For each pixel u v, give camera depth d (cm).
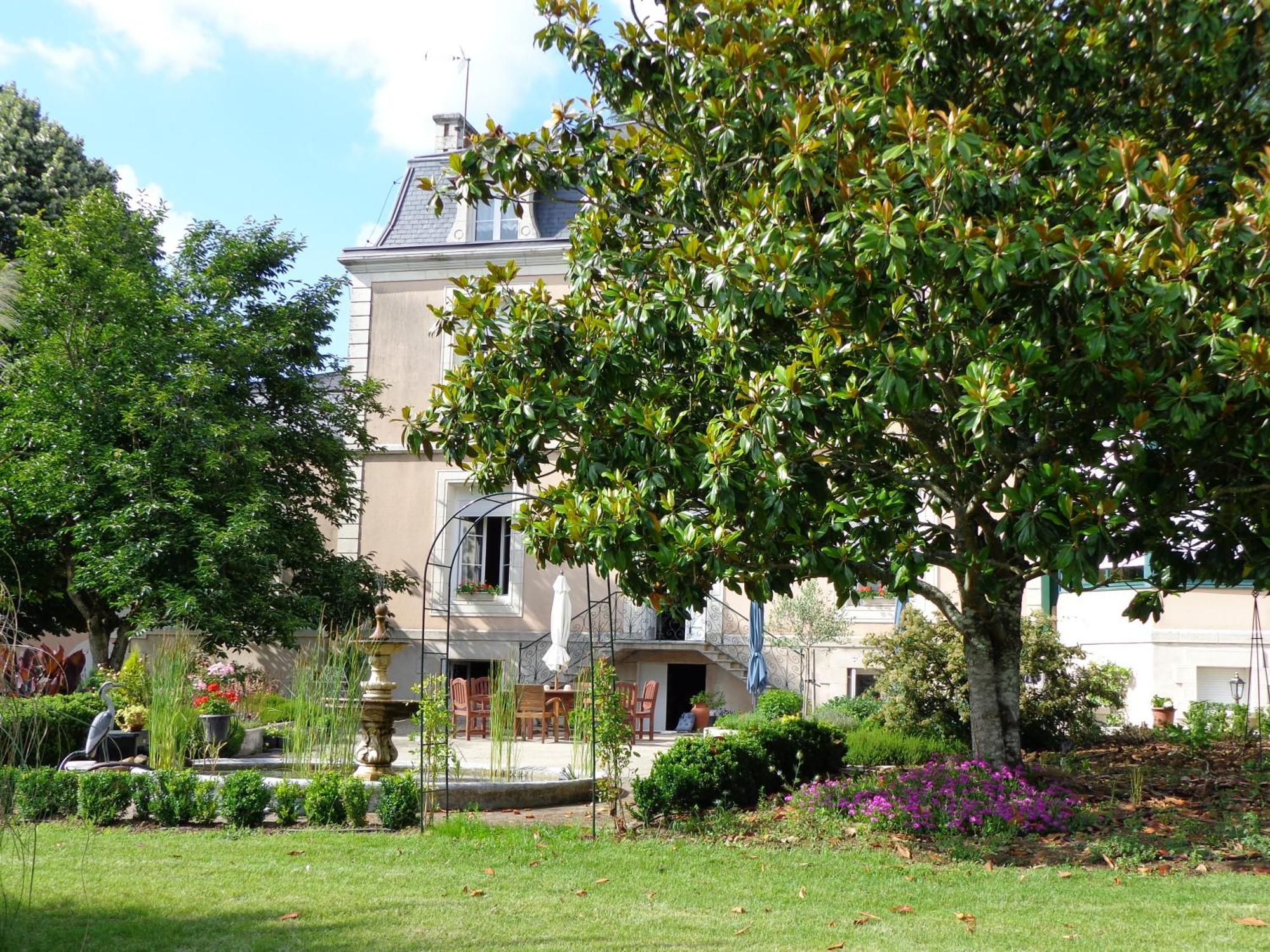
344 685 1236
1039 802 835
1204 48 866
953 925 574
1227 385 686
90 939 535
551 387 878
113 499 1705
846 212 713
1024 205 754
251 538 1661
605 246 985
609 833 857
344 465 2056
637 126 1052
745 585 816
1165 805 898
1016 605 991
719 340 820
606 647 2112
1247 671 1568
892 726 1357
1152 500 763
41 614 2269
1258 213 675
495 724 1146
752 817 885
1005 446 866
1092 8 875
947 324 727
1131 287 675
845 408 762
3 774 552
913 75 893
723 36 890
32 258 1766
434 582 2225
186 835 848
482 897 636
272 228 1995
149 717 1173
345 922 576
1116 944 535
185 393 1756
